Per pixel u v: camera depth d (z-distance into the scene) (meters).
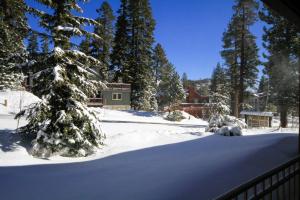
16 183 6.98
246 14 28.28
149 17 42.94
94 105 36.12
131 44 42.66
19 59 11.10
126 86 39.94
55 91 11.01
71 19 11.32
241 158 8.16
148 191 5.84
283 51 12.58
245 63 30.11
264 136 13.59
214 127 18.14
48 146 10.49
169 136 15.42
